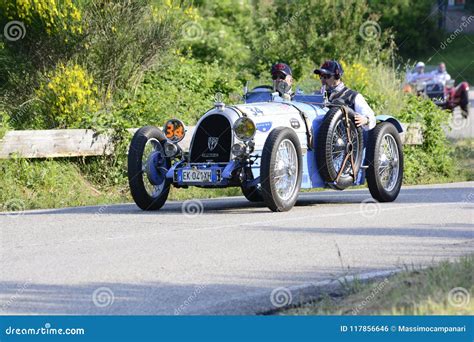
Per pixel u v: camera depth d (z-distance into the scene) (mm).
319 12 56781
